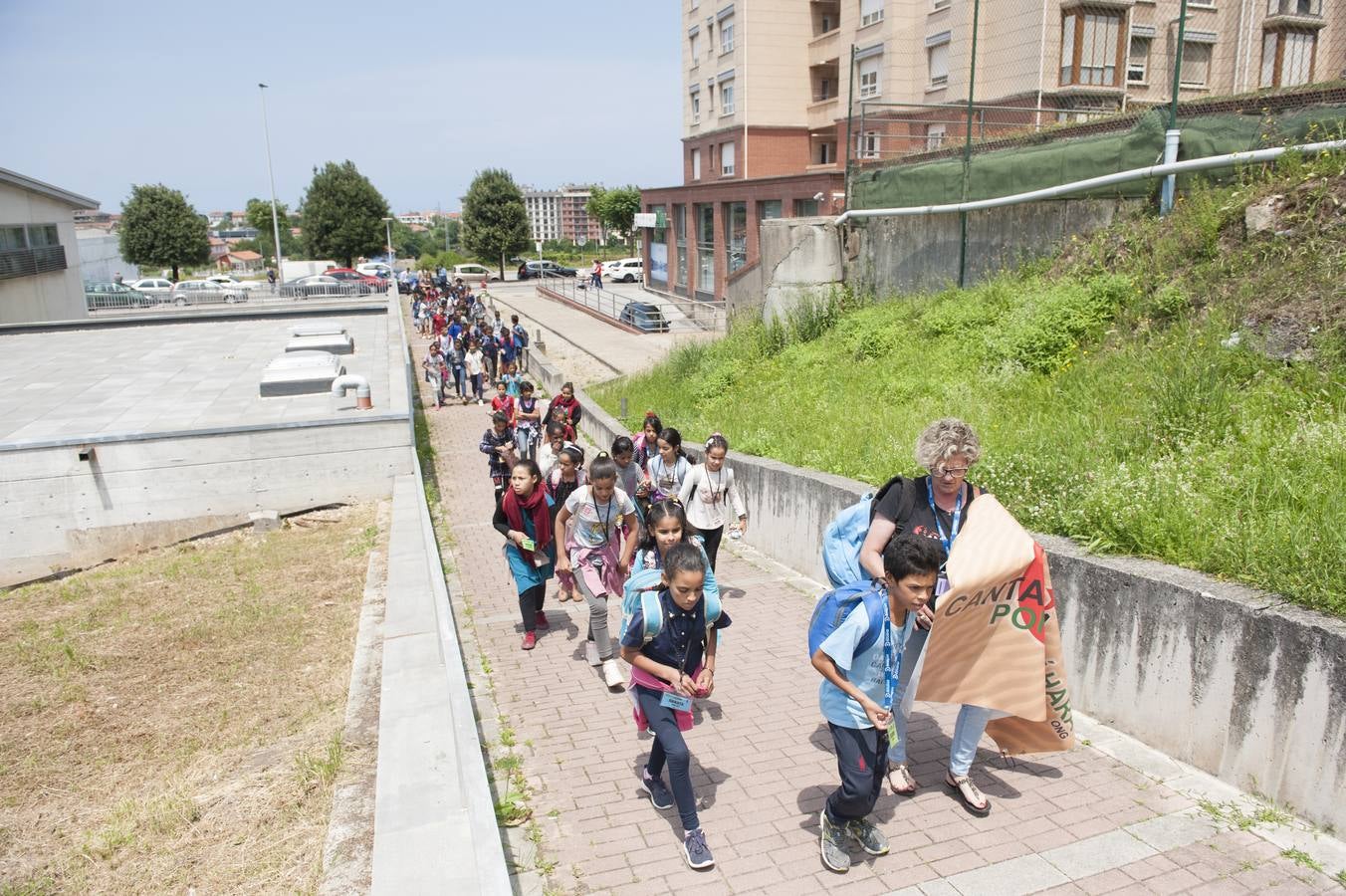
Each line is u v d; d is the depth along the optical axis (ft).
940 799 15.30
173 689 25.03
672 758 13.61
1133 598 16.39
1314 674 13.30
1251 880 12.67
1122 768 15.79
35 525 43.24
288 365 60.44
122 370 69.92
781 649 22.70
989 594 13.96
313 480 47.29
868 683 12.92
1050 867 13.25
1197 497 18.07
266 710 23.03
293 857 15.60
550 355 94.12
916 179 47.80
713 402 45.85
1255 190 29.17
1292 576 14.55
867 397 36.17
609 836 14.66
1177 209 32.58
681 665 14.21
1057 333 31.81
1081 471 21.38
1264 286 26.32
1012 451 23.90
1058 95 69.87
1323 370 22.57
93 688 25.40
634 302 111.86
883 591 13.01
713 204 125.59
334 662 26.02
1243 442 20.74
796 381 42.98
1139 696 16.51
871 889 12.96
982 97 83.56
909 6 99.25
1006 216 41.68
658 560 17.81
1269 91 32.42
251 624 29.89
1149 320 29.63
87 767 20.59
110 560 44.37
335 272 181.68
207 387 61.16
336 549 39.93
